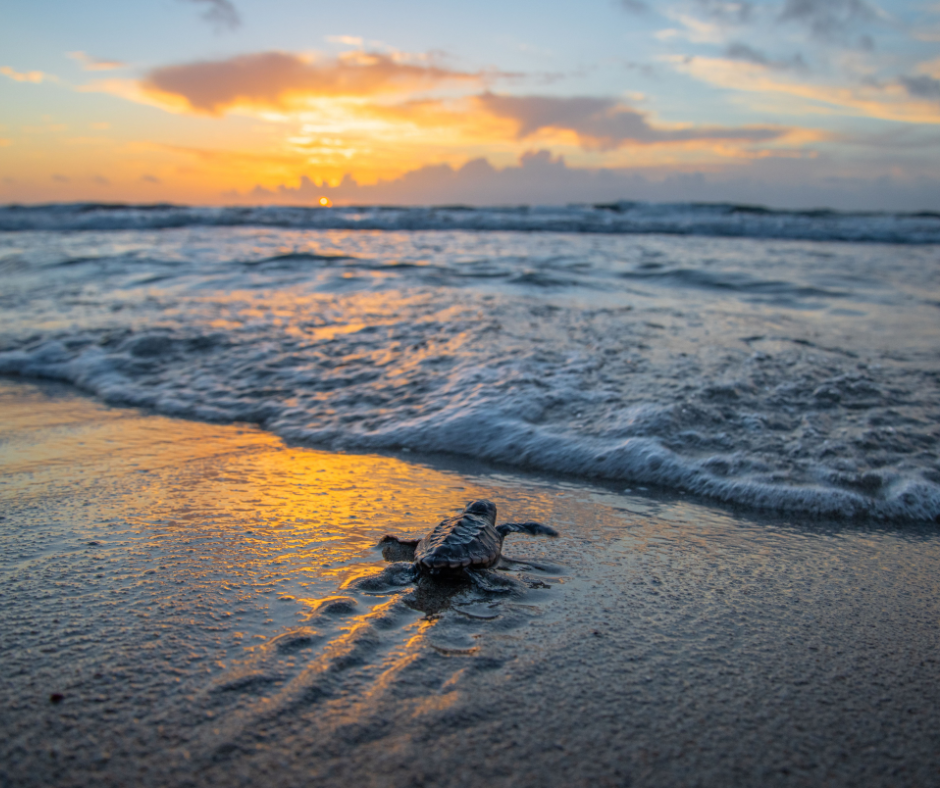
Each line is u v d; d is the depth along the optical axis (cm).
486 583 236
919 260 1324
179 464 364
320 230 2100
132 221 2102
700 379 461
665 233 2148
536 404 430
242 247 1418
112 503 305
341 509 305
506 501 322
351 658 185
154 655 185
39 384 544
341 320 670
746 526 299
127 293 845
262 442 408
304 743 151
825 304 791
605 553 268
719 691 179
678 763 150
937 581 251
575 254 1331
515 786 140
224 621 205
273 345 590
